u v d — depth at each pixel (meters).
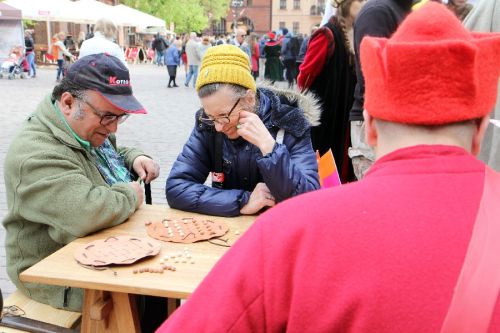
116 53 5.52
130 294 1.86
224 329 0.87
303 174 2.28
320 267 0.82
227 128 2.27
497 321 0.77
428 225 0.81
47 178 2.03
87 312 1.87
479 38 0.90
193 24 49.44
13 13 17.36
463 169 0.85
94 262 1.76
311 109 2.52
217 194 2.35
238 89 2.17
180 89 16.23
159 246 1.91
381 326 0.78
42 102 2.25
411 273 0.78
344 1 3.42
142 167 2.77
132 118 9.66
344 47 3.45
